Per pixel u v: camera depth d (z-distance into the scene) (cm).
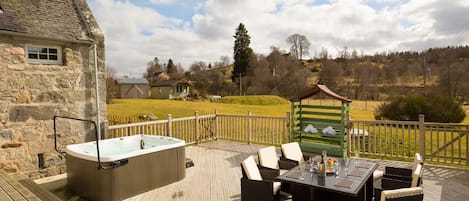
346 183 348
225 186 554
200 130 974
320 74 4003
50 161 638
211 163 720
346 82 3591
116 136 776
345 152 710
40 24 625
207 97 4197
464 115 1294
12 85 580
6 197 420
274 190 399
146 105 2570
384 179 404
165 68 6838
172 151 579
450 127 677
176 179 587
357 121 728
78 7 743
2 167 571
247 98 3331
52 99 638
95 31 714
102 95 727
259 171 451
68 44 660
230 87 4678
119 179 491
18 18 598
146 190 533
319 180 362
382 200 285
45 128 628
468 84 2342
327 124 740
